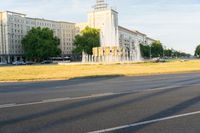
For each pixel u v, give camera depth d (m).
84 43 122.12
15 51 153.38
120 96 14.13
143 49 168.00
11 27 150.88
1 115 9.64
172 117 9.12
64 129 7.73
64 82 24.22
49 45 131.00
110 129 7.69
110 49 73.94
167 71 36.62
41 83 23.64
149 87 18.38
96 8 156.50
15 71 40.31
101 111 10.23
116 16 161.38
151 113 9.79
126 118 9.03
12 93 16.11
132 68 44.06
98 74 32.47
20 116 9.45
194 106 11.08
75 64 63.66
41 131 7.55
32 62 123.94
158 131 7.46
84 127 7.92
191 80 23.58
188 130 7.54
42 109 10.70
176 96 13.92
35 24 167.38
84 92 16.05
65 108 10.88
